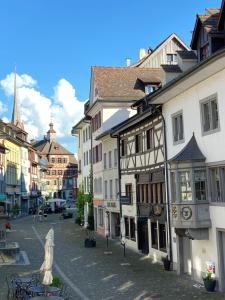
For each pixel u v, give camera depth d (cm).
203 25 1725
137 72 3912
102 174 3731
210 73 1667
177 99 2031
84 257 2553
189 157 1778
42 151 10600
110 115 3666
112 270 2134
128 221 2945
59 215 6825
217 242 1684
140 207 2667
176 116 2052
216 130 1680
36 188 7969
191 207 1752
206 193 1762
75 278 1959
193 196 1748
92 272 2094
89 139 4459
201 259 1811
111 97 3641
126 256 2572
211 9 1877
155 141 2356
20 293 1497
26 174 7000
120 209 3069
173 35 3981
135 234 2792
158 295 1614
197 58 1928
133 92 3712
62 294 1552
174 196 1889
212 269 1702
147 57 3988
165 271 2083
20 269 2155
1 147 5138
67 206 7700
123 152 3064
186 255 2014
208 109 1762
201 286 1741
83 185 4788
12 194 5947
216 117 1714
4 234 2462
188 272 1991
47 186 10356
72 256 2595
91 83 4016
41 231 4153
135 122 2586
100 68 3912
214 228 1711
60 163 10619
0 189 5181
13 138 5828
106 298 1591
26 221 5484
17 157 6322
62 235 3797
